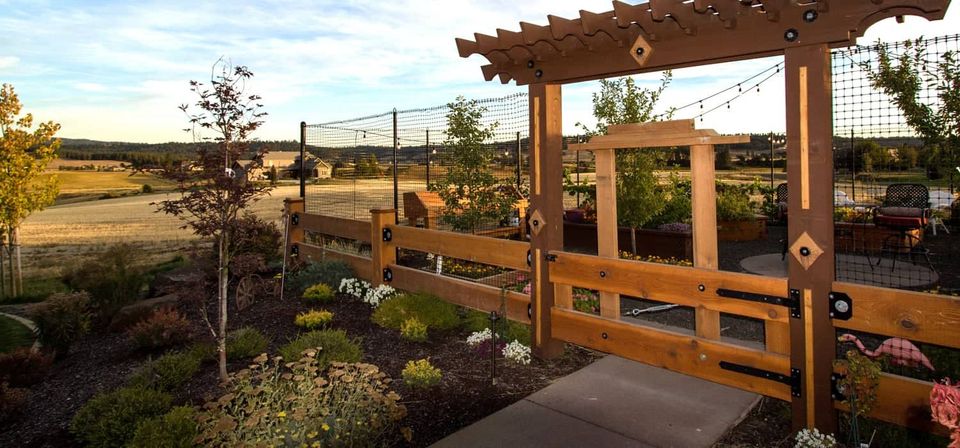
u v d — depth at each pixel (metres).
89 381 4.36
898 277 6.71
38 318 5.10
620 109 8.96
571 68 4.01
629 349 3.88
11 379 4.18
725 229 11.88
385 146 9.08
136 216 14.91
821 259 2.83
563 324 4.33
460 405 3.58
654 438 3.04
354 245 9.34
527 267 4.89
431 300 5.63
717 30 3.13
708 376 3.43
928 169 5.31
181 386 4.02
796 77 2.84
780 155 14.73
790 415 3.26
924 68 5.02
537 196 4.44
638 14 3.31
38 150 9.88
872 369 2.60
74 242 12.32
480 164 7.92
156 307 6.13
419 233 6.26
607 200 3.99
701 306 3.42
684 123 3.46
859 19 2.60
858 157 5.59
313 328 5.41
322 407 3.03
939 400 2.03
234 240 4.61
